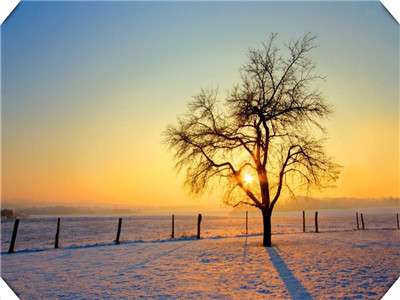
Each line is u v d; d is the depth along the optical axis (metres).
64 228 58.16
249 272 14.66
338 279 13.18
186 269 15.48
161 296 11.27
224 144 24.77
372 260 17.06
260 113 23.59
